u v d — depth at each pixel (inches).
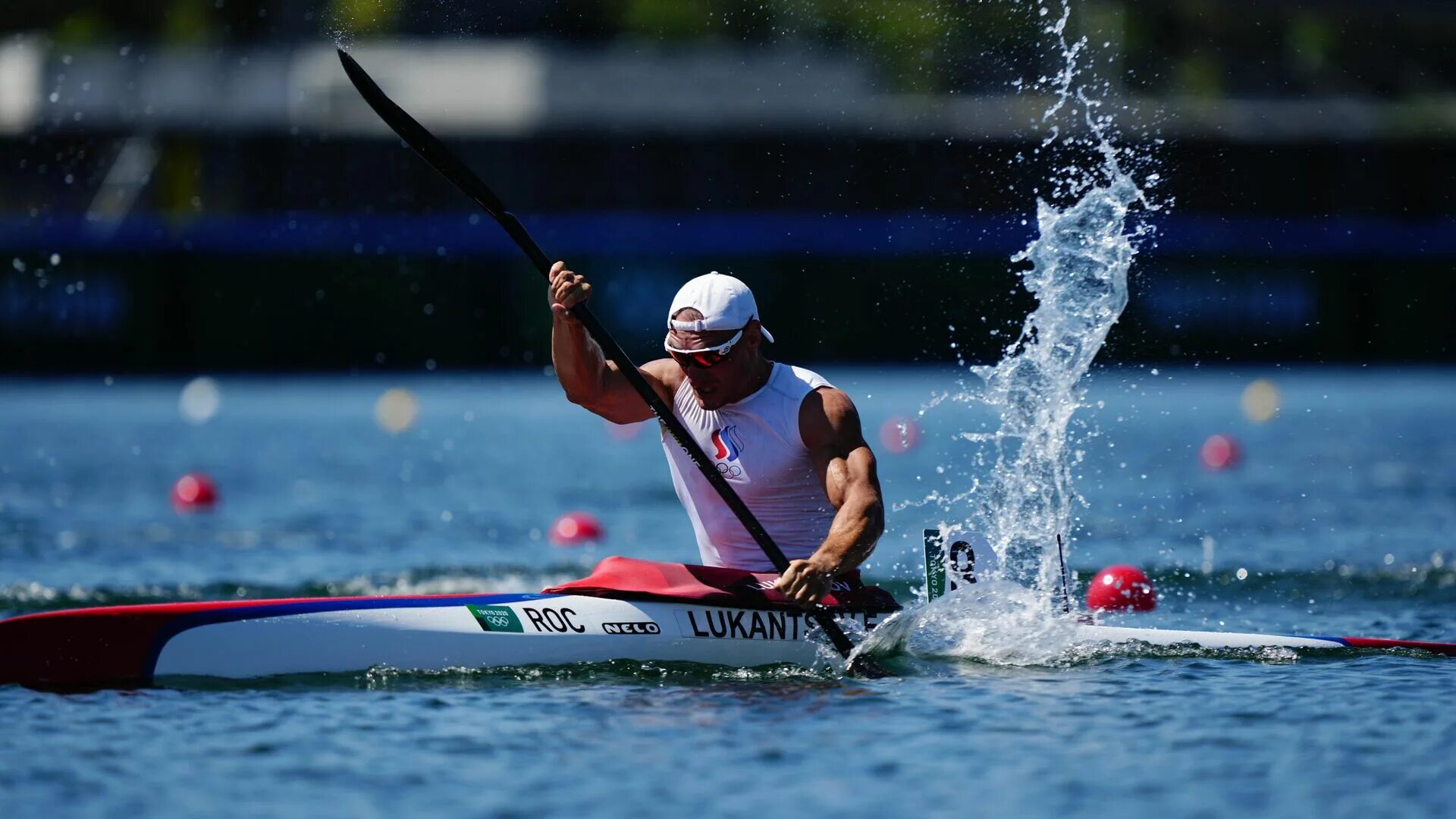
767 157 4655.5
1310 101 4451.3
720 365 850.8
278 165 4591.5
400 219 4402.1
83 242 4165.8
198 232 4222.4
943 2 3592.5
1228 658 945.5
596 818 609.3
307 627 837.8
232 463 2455.7
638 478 2303.2
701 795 637.9
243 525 1776.6
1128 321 3924.7
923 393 3614.7
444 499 2039.9
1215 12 4399.6
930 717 773.3
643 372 910.4
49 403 3572.8
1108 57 3223.4
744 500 896.9
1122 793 645.3
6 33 5103.3
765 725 754.2
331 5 1742.1
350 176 4539.9
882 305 4276.6
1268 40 4471.0
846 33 4571.9
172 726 741.9
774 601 889.5
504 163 4677.7
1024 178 3440.0
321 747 709.3
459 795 636.7
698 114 4687.5
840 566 824.9
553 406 3570.4
